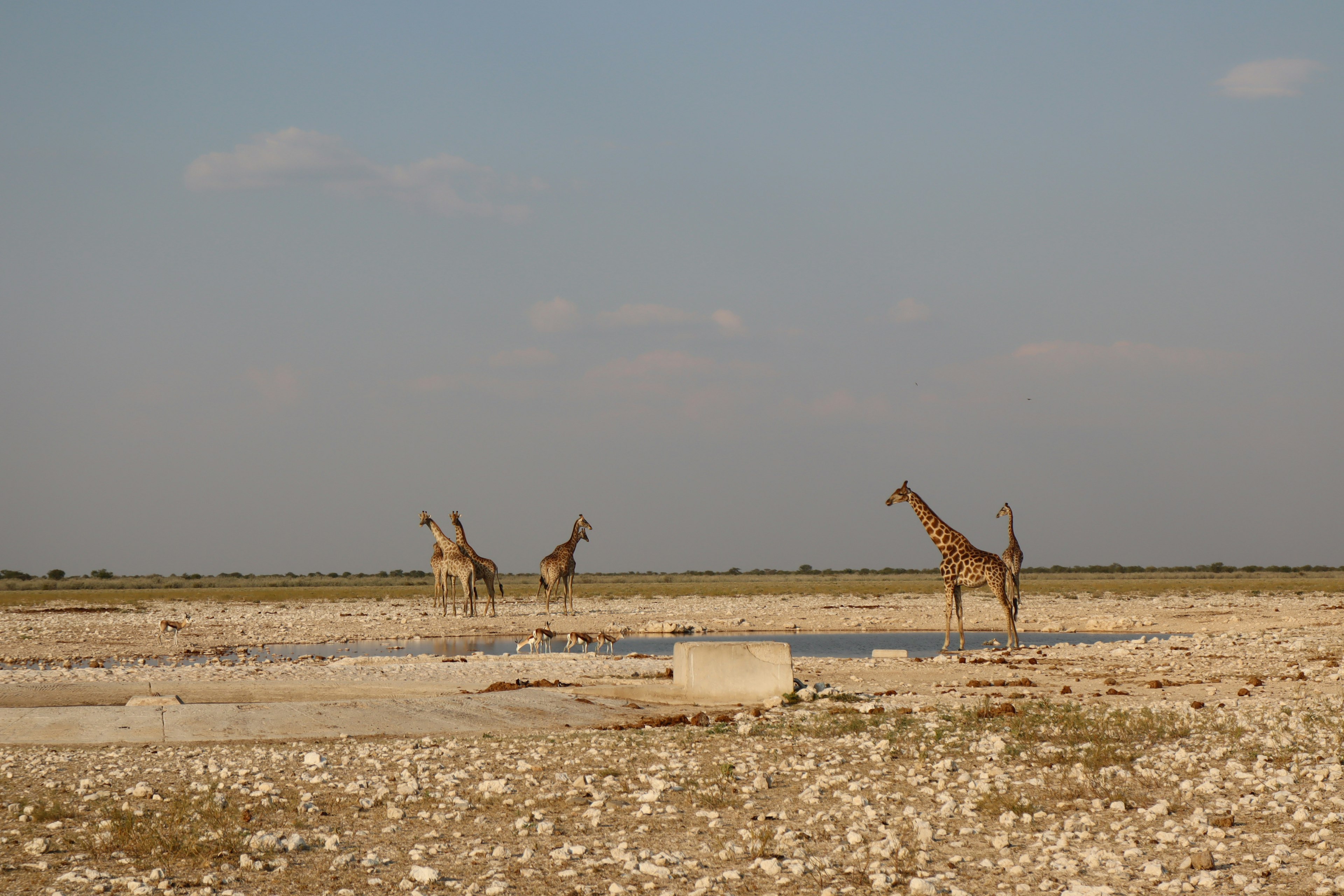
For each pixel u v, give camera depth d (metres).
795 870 8.49
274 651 35.66
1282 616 43.94
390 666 26.64
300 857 9.22
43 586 121.81
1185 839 9.25
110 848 9.45
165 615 53.69
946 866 8.74
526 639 40.00
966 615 49.41
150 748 15.14
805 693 19.64
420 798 11.41
